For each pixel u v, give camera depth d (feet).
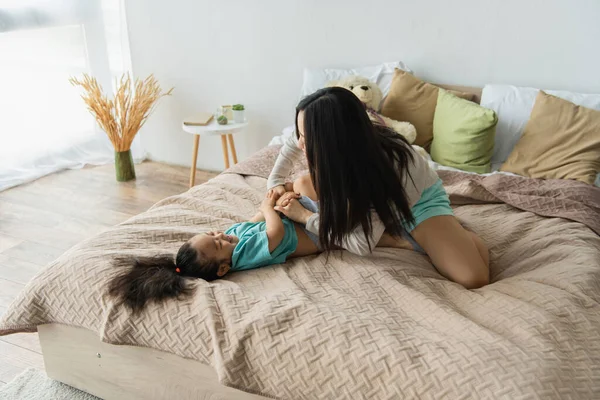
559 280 4.73
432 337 4.00
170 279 4.54
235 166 7.84
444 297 4.78
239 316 4.24
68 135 11.56
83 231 8.76
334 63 9.68
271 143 8.95
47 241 8.40
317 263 5.20
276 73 10.19
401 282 4.88
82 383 5.24
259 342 4.03
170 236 5.60
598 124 7.35
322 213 4.75
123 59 11.30
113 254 5.00
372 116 8.21
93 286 4.62
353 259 5.21
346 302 4.51
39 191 10.28
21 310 4.79
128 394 4.99
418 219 5.15
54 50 10.64
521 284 4.73
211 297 4.44
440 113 8.27
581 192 6.59
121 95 10.12
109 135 10.41
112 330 4.41
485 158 7.96
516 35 8.36
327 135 4.35
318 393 3.83
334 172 4.45
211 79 10.79
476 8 8.42
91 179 10.94
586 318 4.21
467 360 3.65
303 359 3.90
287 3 9.55
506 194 6.58
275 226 5.15
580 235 5.65
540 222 6.10
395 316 4.36
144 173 11.34
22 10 9.71
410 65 9.19
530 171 7.59
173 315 4.33
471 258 5.07
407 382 3.61
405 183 4.93
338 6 9.23
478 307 4.51
